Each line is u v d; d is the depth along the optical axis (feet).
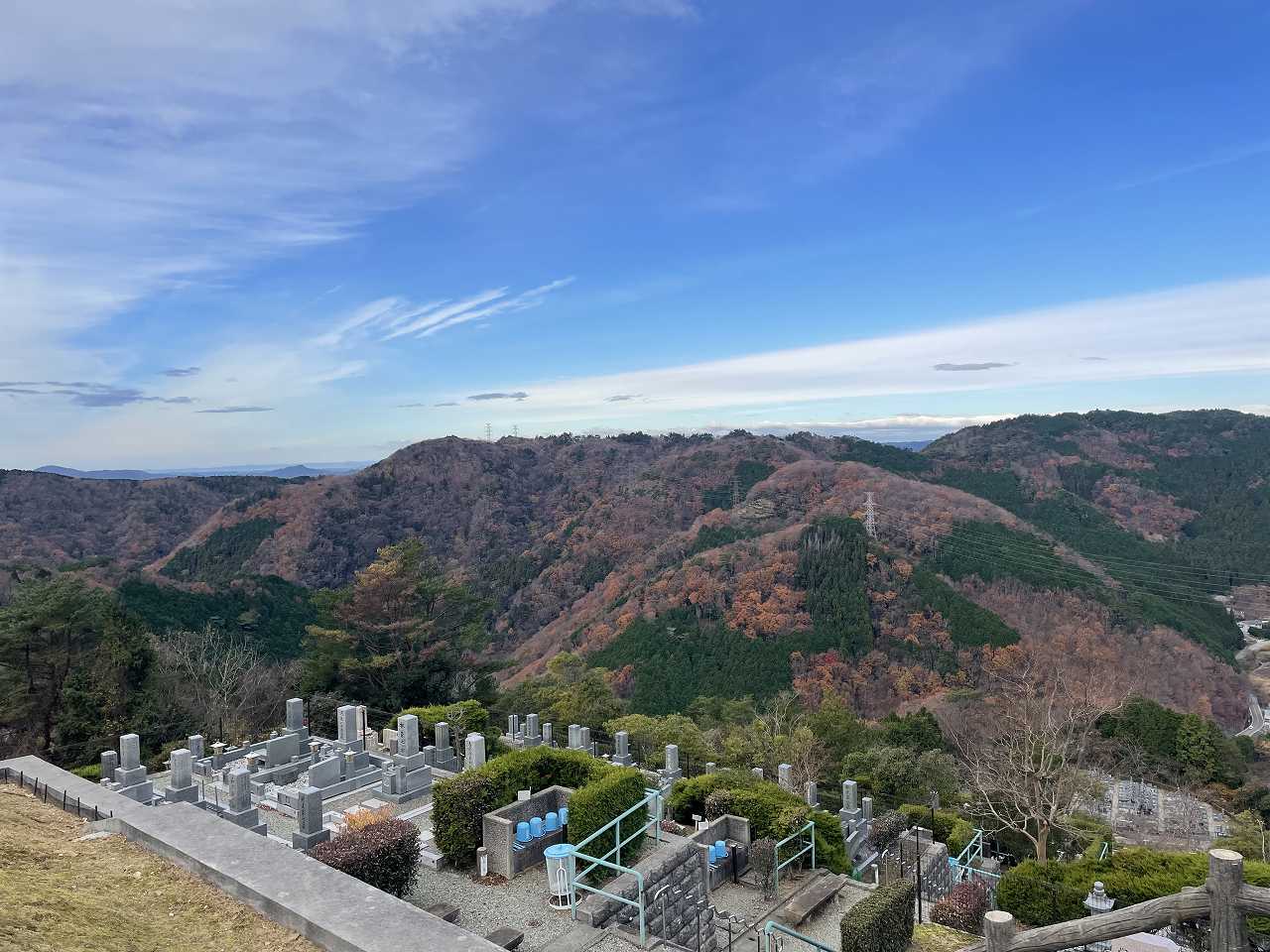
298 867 22.65
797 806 50.52
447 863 43.06
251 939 19.97
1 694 98.89
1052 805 73.20
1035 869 47.75
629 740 100.48
